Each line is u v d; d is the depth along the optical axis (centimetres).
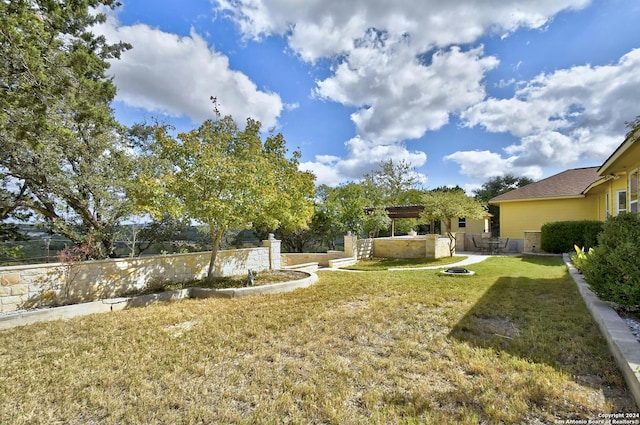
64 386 306
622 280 423
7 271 548
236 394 284
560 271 888
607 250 453
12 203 1007
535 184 1802
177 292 703
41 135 709
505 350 352
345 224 1700
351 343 395
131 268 719
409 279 838
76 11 859
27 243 1195
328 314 523
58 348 404
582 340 368
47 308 556
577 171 1781
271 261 1073
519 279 772
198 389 294
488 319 471
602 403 247
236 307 594
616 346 306
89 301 633
